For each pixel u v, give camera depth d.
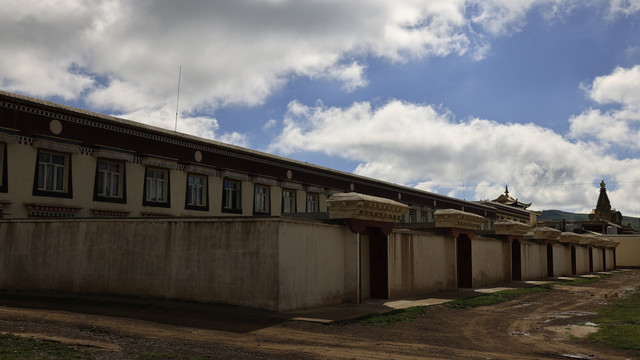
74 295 17.67
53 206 20.14
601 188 117.00
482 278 28.64
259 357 9.47
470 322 15.35
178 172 25.34
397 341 11.72
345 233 18.28
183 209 25.39
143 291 16.75
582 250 49.91
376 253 19.97
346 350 10.42
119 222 17.50
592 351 11.20
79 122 21.39
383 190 42.91
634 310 18.48
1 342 9.77
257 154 29.75
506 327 14.57
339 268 17.81
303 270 15.75
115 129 22.67
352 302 17.88
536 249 38.00
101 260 17.66
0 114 18.91
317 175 35.22
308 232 16.14
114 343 10.19
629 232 106.00
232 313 14.28
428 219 49.91
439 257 24.41
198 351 9.76
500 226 32.22
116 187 22.77
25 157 19.59
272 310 14.56
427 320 15.30
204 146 26.73
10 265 19.16
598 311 18.39
